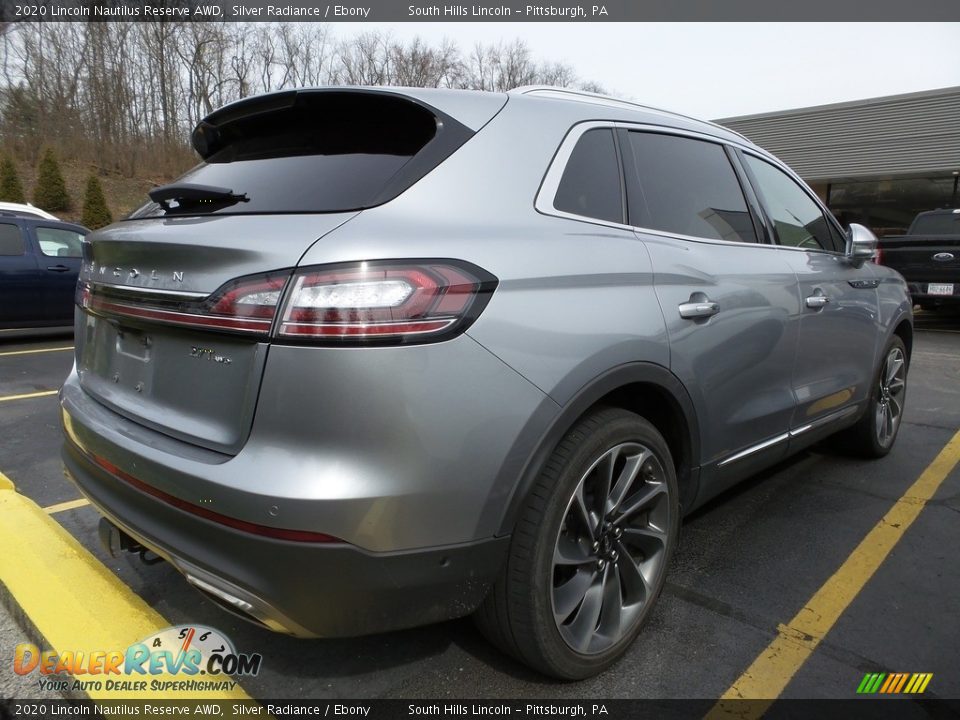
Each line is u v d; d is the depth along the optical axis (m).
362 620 1.66
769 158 3.32
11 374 6.52
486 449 1.68
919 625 2.38
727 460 2.61
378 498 1.55
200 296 1.70
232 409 1.68
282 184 1.96
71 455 2.29
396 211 1.71
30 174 26.36
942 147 17.89
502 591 1.85
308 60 38.81
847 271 3.50
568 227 2.04
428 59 42.44
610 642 2.09
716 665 2.15
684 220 2.54
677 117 2.81
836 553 2.91
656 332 2.13
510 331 1.73
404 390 1.56
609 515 2.08
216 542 1.65
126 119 30.92
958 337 9.62
